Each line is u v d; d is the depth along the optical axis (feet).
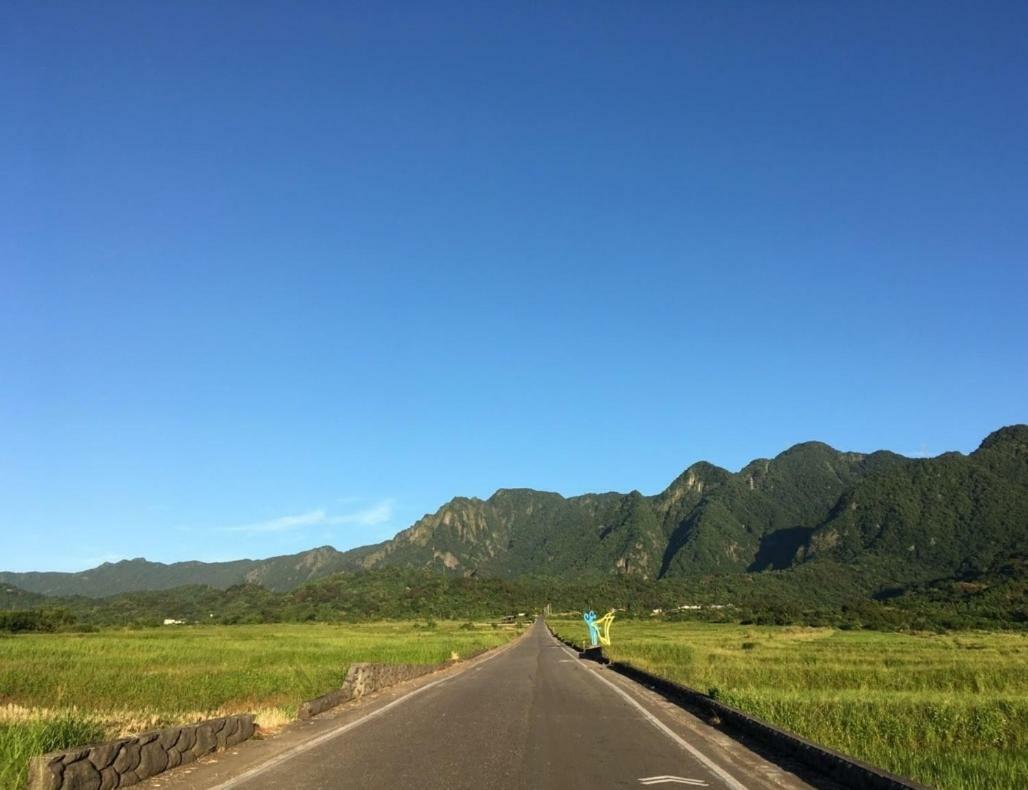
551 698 69.21
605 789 30.63
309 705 53.52
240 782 30.89
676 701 67.67
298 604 613.11
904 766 34.17
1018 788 30.35
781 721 49.01
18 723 38.06
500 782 31.60
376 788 30.07
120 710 54.44
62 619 340.59
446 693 73.26
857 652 156.56
